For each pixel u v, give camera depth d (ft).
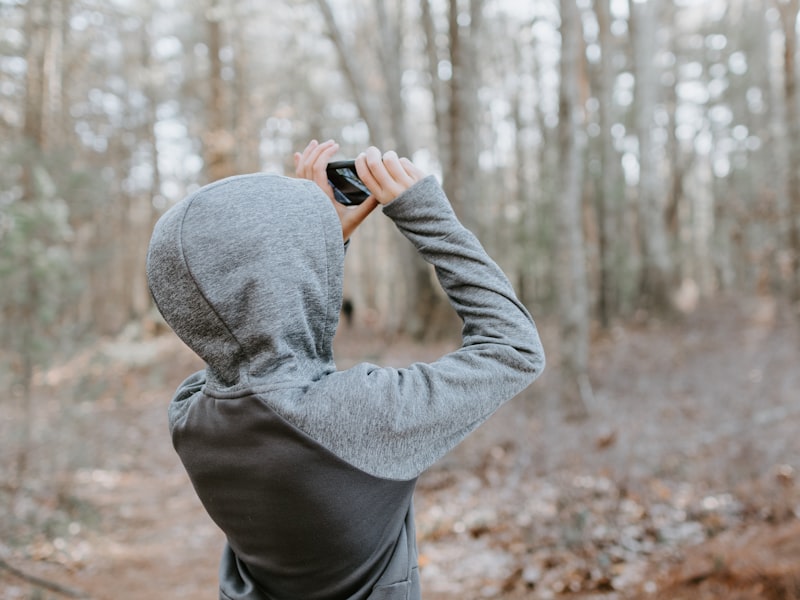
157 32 75.92
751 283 77.46
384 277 132.67
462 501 21.49
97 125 71.51
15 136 28.71
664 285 60.85
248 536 3.66
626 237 68.23
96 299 77.61
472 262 3.88
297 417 3.36
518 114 86.79
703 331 51.60
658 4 62.85
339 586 3.58
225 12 52.42
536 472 22.41
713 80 94.48
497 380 3.60
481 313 3.79
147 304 84.69
